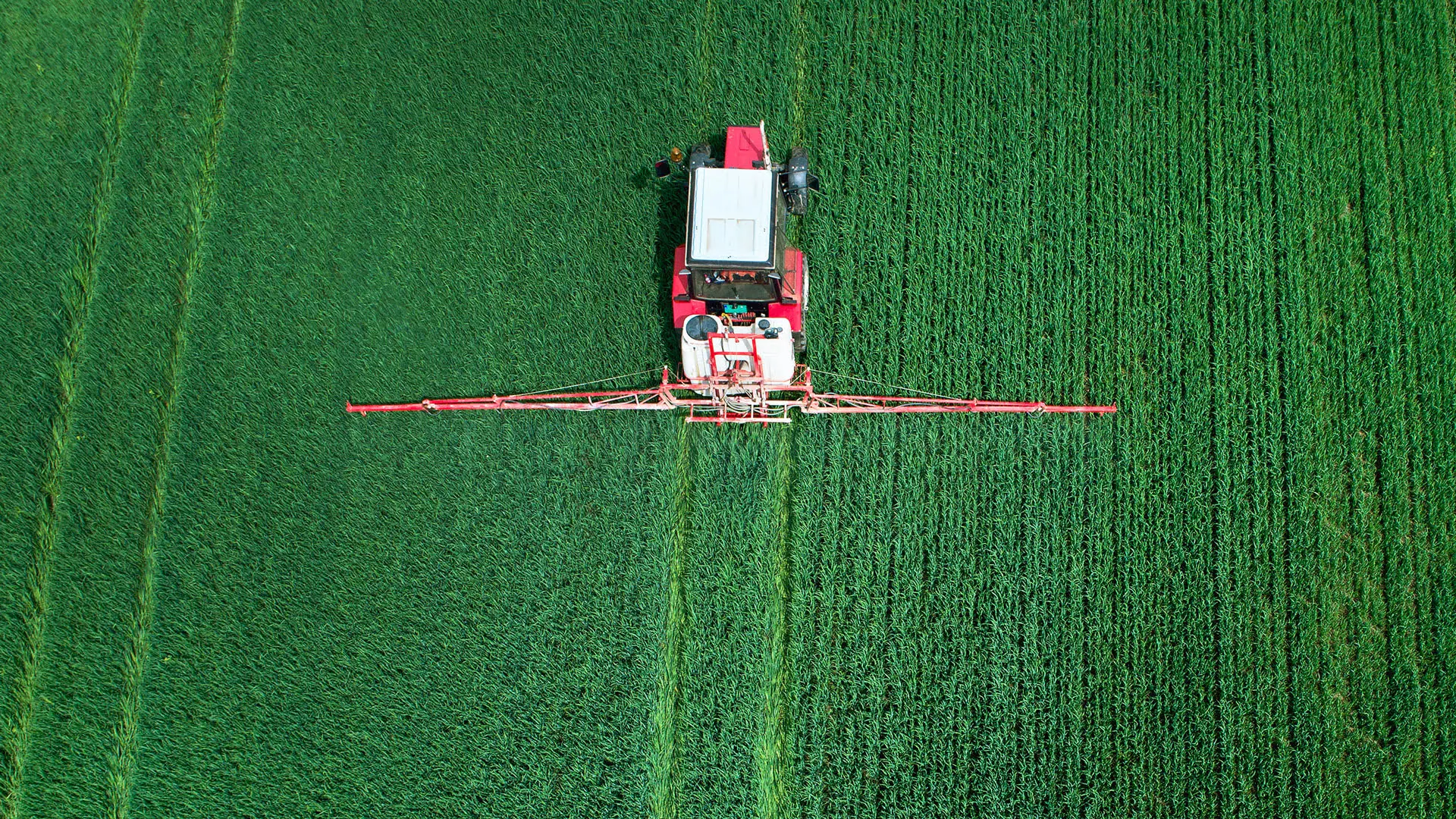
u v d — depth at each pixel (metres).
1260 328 15.08
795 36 16.17
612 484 14.70
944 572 14.36
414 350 15.28
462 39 16.31
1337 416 14.77
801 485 14.58
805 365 15.09
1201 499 14.53
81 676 14.30
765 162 14.17
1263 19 16.14
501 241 15.60
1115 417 14.82
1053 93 15.95
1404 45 15.99
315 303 15.39
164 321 15.27
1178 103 15.93
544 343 15.26
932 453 14.67
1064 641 14.14
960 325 15.16
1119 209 15.54
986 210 15.56
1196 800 13.66
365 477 14.87
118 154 15.73
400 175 15.84
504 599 14.48
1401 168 15.61
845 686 14.11
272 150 15.86
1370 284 15.20
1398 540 14.35
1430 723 13.84
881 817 13.76
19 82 15.99
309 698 14.29
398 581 14.57
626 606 14.38
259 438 14.97
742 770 13.89
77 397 14.99
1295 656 14.04
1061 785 13.77
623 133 15.93
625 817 13.82
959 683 14.06
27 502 14.72
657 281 15.37
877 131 15.86
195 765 14.11
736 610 14.29
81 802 14.03
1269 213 15.48
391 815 13.99
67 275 15.35
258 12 16.25
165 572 14.56
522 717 14.15
